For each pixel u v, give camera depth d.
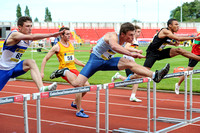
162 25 59.72
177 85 7.78
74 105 6.48
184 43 36.41
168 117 5.71
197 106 6.74
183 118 5.62
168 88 8.88
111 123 5.33
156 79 4.20
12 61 4.02
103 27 57.94
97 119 3.77
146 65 6.04
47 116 5.94
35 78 3.85
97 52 4.48
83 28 57.03
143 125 5.16
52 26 55.06
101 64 4.52
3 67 3.98
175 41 6.10
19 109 6.64
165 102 7.24
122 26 4.03
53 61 20.00
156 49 5.91
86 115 5.82
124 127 5.05
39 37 3.65
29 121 5.55
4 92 9.05
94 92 8.91
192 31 54.91
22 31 3.89
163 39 5.74
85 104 7.16
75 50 31.53
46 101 7.58
